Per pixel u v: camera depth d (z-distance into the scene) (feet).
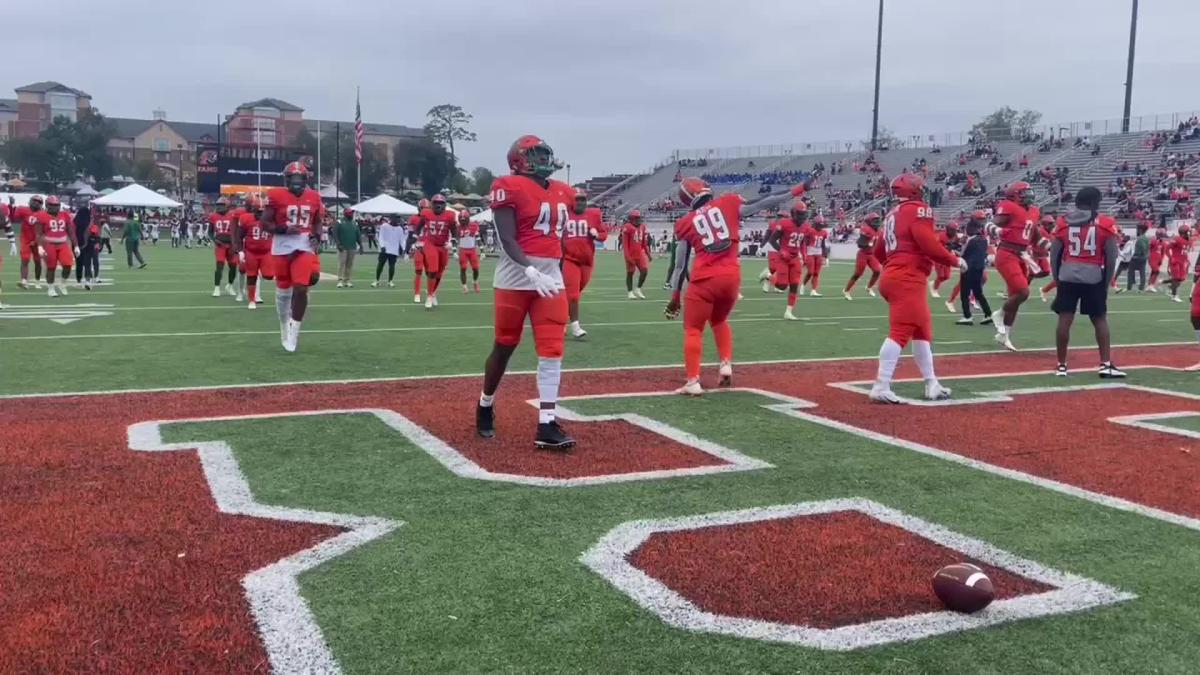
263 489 16.28
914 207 25.13
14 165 289.12
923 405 25.22
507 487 16.72
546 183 20.12
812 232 67.41
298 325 34.04
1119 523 15.23
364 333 40.04
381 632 10.79
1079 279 30.63
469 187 321.32
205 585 11.99
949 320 52.60
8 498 15.47
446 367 30.81
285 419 21.98
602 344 38.17
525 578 12.49
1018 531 14.79
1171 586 12.59
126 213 211.82
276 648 10.30
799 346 38.63
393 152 315.17
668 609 11.56
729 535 14.38
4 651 10.08
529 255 19.70
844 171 194.70
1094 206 30.53
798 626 11.15
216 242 57.00
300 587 12.00
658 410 24.09
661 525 14.76
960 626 11.22
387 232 71.36
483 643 10.57
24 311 46.37
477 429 20.86
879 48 182.19
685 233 26.43
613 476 17.56
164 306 50.47
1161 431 22.13
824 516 15.40
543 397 19.69
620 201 227.40
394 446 19.53
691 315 26.45
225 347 34.65
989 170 172.04
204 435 20.20
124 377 27.71
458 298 59.52
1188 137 155.02
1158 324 52.24
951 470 18.35
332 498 15.85
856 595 12.12
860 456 19.39
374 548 13.48
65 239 55.52
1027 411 24.58
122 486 16.25
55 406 23.21
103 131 319.47
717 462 18.78
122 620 10.93
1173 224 125.18
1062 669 10.19
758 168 215.72
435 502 15.75
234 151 241.14
